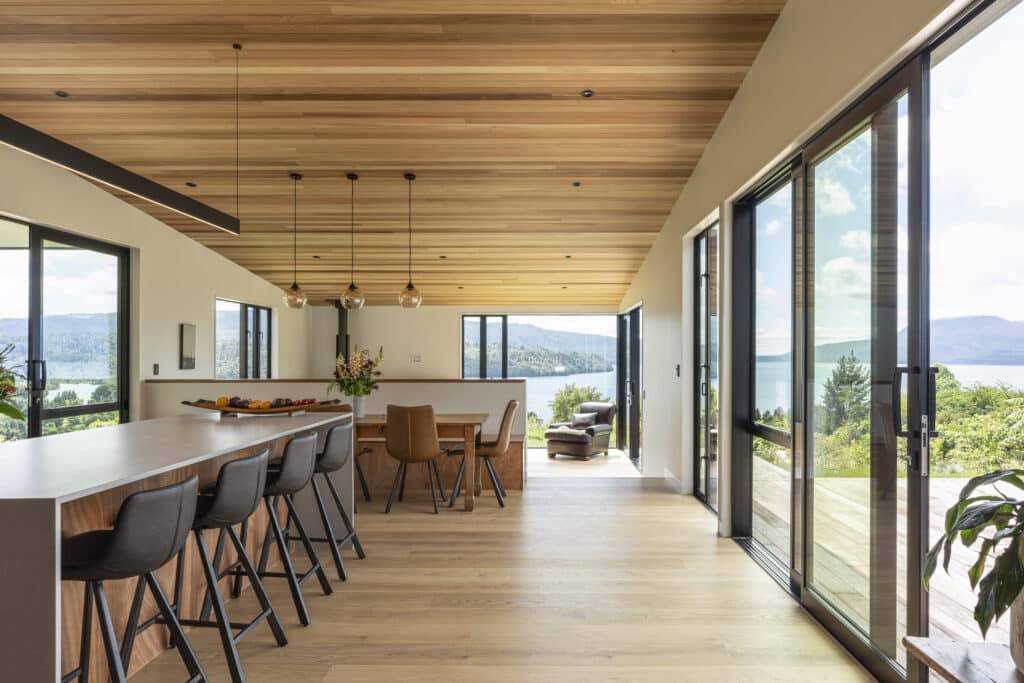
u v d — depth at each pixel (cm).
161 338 673
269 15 364
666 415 656
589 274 842
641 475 795
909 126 235
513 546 431
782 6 354
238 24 372
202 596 315
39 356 538
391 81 429
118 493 265
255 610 323
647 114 466
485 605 329
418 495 596
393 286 905
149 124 482
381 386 672
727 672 261
